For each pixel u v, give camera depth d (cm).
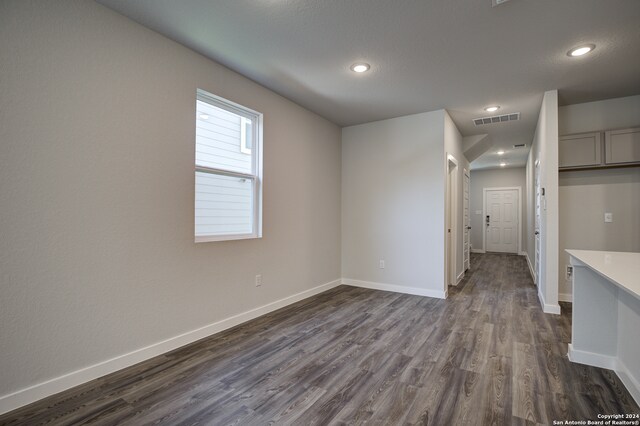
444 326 309
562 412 173
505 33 243
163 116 245
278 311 356
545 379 208
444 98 375
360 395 191
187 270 264
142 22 229
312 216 427
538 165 444
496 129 512
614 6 210
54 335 188
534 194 541
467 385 202
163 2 207
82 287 200
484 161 787
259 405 181
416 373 217
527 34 244
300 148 403
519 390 195
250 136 337
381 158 462
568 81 327
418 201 432
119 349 219
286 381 207
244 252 320
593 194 386
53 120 187
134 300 227
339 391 195
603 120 378
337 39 252
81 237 199
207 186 291
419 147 431
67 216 193
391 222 453
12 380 173
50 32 185
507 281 520
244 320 318
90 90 203
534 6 211
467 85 338
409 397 188
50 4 185
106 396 188
